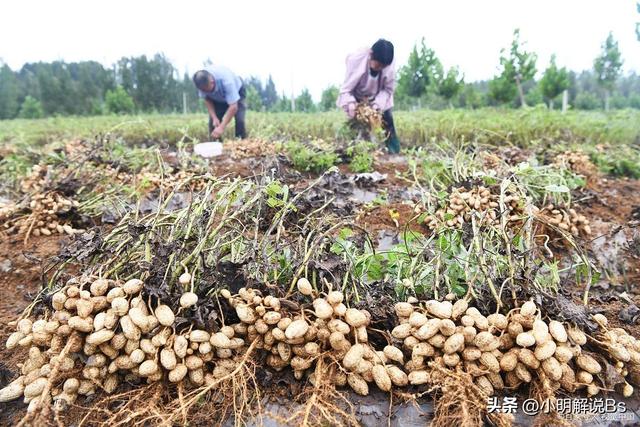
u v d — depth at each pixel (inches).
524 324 58.4
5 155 212.8
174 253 67.1
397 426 57.4
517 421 56.7
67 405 55.7
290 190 112.1
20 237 113.4
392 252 82.2
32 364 57.5
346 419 57.4
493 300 65.4
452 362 57.8
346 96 233.1
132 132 310.7
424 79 688.4
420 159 175.9
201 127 320.5
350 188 146.9
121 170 161.3
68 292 57.4
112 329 56.2
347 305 64.5
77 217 122.5
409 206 128.7
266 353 64.3
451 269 75.5
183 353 57.3
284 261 73.7
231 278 65.0
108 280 61.0
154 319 57.6
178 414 54.8
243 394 57.0
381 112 231.6
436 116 308.7
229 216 81.4
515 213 106.3
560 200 118.3
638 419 56.8
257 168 165.8
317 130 310.8
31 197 124.0
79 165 140.1
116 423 52.7
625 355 58.1
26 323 58.7
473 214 82.3
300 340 59.5
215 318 60.9
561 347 55.9
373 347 64.9
